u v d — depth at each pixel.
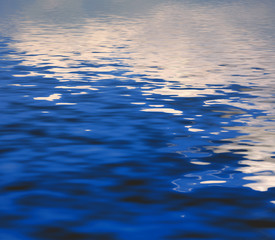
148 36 31.19
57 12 48.81
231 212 7.82
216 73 19.62
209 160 10.12
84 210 7.92
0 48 26.83
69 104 14.95
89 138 11.63
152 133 12.00
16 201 8.24
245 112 13.89
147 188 8.75
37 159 10.23
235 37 30.53
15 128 12.50
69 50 25.98
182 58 23.16
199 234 7.18
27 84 17.91
